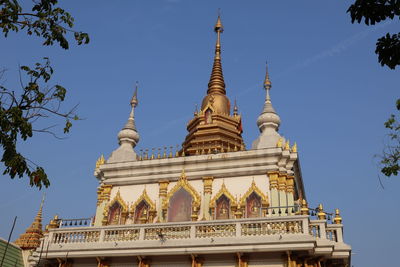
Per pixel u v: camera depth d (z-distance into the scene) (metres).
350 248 22.36
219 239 22.38
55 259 24.77
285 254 21.66
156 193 29.88
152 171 30.39
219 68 41.38
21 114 12.50
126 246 23.42
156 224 24.02
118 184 30.91
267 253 21.98
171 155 30.86
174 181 29.94
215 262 22.59
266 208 24.89
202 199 28.61
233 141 35.69
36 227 39.75
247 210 27.42
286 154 28.45
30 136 12.62
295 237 21.41
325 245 21.78
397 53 10.87
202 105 38.88
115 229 24.59
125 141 33.72
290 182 28.19
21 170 12.62
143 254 23.09
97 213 30.39
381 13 10.59
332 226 23.45
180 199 28.81
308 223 21.95
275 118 31.44
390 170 16.91
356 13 10.73
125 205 29.92
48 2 13.29
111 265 24.11
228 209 27.89
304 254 21.69
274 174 27.95
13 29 13.16
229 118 37.44
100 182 32.19
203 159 29.61
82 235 25.11
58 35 13.35
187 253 22.45
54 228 25.77
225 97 39.41
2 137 12.30
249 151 28.94
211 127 35.81
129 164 30.95
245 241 21.84
